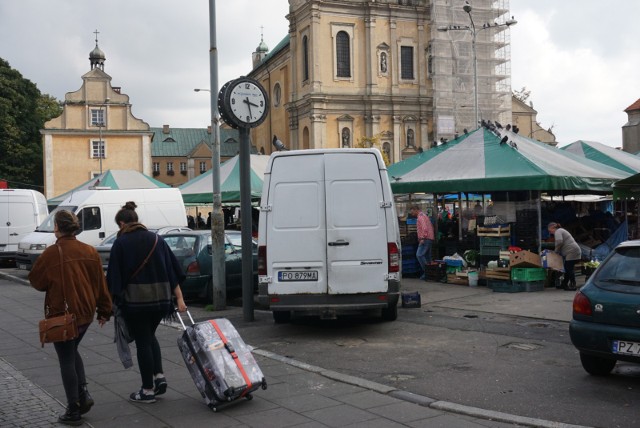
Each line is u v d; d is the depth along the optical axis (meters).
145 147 63.94
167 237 14.78
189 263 14.00
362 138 51.84
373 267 9.70
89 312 5.77
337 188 9.77
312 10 54.62
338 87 55.81
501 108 55.91
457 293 14.35
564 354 8.38
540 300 12.83
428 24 57.78
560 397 6.50
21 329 10.93
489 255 15.83
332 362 8.31
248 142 11.76
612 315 6.68
